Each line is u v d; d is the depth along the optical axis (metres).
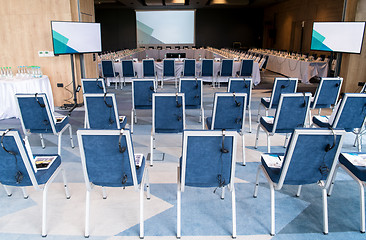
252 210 2.82
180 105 3.55
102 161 2.28
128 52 13.60
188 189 3.20
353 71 7.07
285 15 18.00
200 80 4.68
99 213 2.77
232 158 2.28
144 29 21.34
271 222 2.46
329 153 2.24
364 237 2.44
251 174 3.56
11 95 5.84
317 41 7.30
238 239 2.42
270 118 4.05
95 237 2.44
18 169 2.32
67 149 4.36
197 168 2.30
